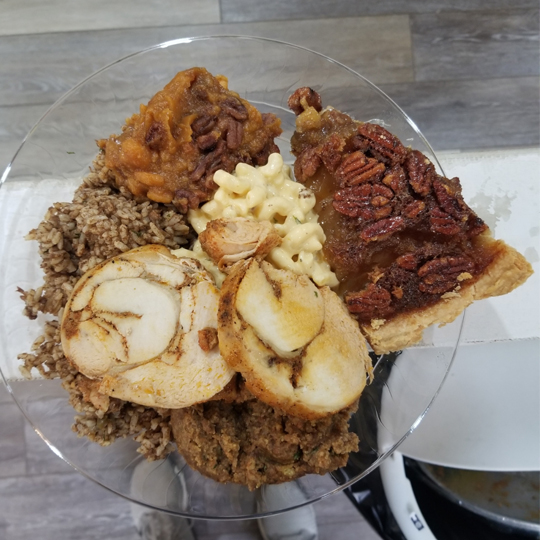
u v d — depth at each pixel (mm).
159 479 321
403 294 316
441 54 474
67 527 443
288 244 311
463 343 375
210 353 289
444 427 384
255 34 468
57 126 352
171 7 464
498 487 392
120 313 291
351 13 474
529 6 475
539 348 379
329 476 324
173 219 322
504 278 315
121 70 363
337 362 287
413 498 391
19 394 325
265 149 340
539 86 474
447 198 308
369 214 308
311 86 371
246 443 303
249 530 445
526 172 389
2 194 344
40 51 456
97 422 306
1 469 441
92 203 314
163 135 307
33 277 332
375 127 319
